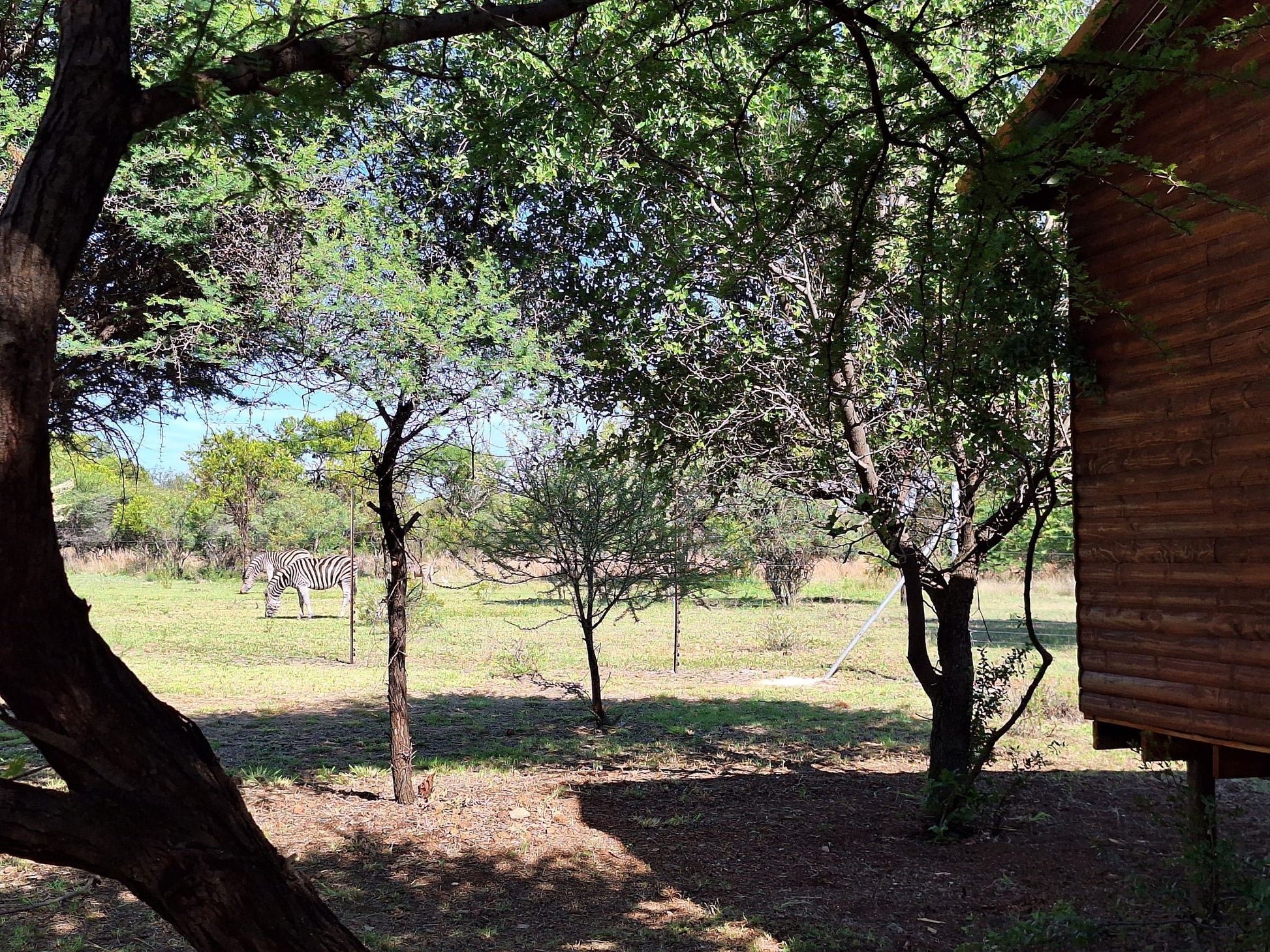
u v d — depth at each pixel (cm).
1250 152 486
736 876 678
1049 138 327
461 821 786
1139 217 554
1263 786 955
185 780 212
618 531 1180
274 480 3684
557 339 755
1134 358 559
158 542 4072
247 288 685
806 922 589
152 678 1510
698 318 760
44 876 643
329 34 274
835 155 337
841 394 733
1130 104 360
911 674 1642
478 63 530
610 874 677
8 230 195
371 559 3484
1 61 462
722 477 849
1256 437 482
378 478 805
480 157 445
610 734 1158
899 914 606
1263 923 495
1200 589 516
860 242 387
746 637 2183
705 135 366
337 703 1336
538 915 596
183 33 289
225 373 768
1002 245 406
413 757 1020
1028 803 880
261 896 217
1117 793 917
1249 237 486
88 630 205
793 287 772
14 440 188
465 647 1983
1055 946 542
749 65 504
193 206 654
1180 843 732
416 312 675
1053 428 640
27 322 191
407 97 691
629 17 364
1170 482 536
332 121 645
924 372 561
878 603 2973
